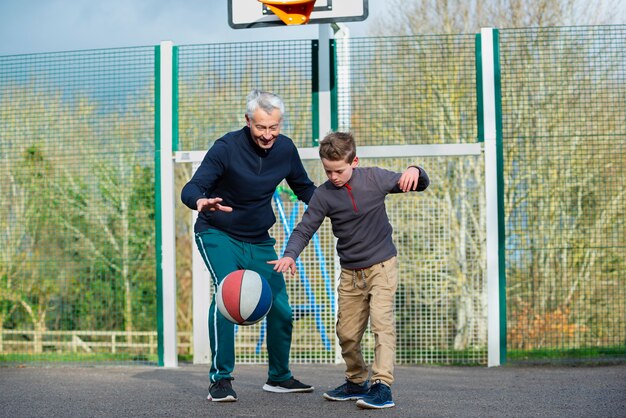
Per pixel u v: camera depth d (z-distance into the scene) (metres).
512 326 6.64
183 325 14.84
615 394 4.36
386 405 3.82
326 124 6.39
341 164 3.80
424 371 5.87
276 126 3.92
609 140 6.48
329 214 3.95
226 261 4.12
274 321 4.36
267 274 4.30
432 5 12.37
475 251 6.84
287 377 4.48
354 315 4.04
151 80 6.65
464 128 6.78
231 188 4.12
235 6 6.30
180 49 6.58
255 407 3.92
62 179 6.88
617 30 6.41
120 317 7.01
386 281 3.92
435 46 6.56
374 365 3.88
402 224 6.58
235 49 6.52
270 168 4.18
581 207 6.61
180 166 14.67
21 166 6.90
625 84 6.41
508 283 6.72
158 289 6.41
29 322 6.95
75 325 6.94
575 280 6.61
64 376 5.60
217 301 3.91
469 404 4.00
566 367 6.05
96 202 6.89
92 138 6.80
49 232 6.93
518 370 5.89
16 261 6.95
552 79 6.47
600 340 6.53
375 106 6.61
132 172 6.86
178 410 3.88
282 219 6.65
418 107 6.61
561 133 6.55
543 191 6.63
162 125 6.49
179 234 14.88
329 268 6.54
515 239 6.67
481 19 12.20
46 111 6.84
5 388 4.92
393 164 6.92
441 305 6.48
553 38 6.46
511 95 6.48
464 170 7.32
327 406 3.93
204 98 6.59
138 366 6.40
